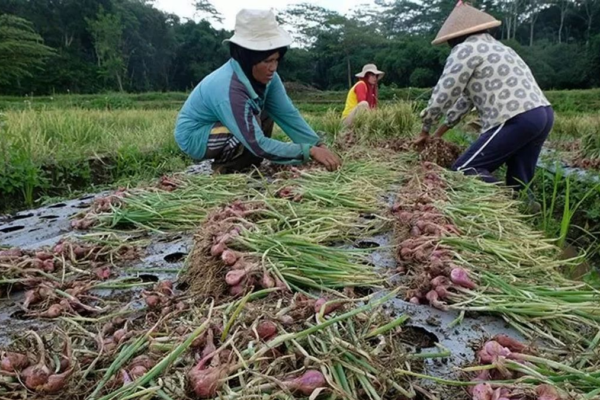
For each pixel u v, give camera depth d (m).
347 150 4.75
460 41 3.90
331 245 2.22
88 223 2.50
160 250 2.21
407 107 6.53
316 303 1.34
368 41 54.88
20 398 1.08
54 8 54.59
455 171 3.66
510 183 3.92
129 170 5.05
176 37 64.19
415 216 2.18
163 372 1.09
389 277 1.82
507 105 3.53
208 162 5.37
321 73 60.19
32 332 1.23
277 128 7.43
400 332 1.33
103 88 47.78
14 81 39.53
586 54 47.38
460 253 1.86
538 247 2.11
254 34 3.26
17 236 2.57
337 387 1.02
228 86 3.32
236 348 1.13
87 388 1.12
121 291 1.77
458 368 1.12
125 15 55.28
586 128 7.64
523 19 66.75
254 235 1.79
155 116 10.27
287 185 2.89
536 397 0.98
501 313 1.49
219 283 1.58
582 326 1.45
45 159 4.46
